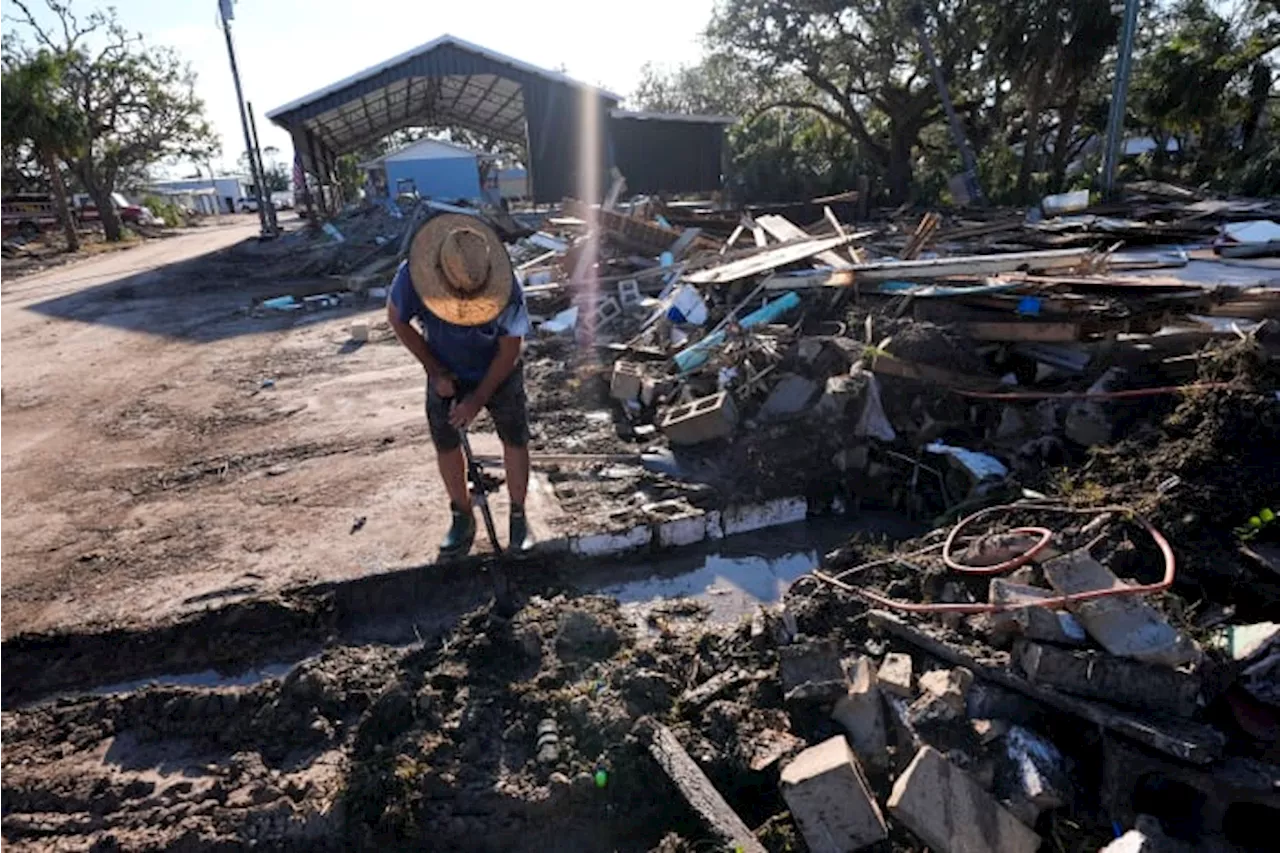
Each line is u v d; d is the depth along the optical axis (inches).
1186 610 118.9
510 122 1423.5
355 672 133.4
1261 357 164.6
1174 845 94.2
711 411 210.5
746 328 252.8
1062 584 115.6
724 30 1002.1
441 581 163.2
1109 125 732.7
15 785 116.6
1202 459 146.9
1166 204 614.2
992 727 107.3
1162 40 1017.5
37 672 145.4
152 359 385.7
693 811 104.0
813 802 100.3
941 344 211.0
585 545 171.5
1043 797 98.3
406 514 189.3
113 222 1258.0
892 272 260.7
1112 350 202.8
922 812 98.2
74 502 213.2
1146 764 98.5
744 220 469.4
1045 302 215.0
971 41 880.3
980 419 201.2
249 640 149.5
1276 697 103.9
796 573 170.7
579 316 360.8
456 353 147.2
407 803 108.7
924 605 130.2
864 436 203.0
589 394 271.7
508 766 114.0
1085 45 790.5
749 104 1197.7
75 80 1323.8
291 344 399.5
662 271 384.5
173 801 113.2
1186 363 184.1
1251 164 804.0
